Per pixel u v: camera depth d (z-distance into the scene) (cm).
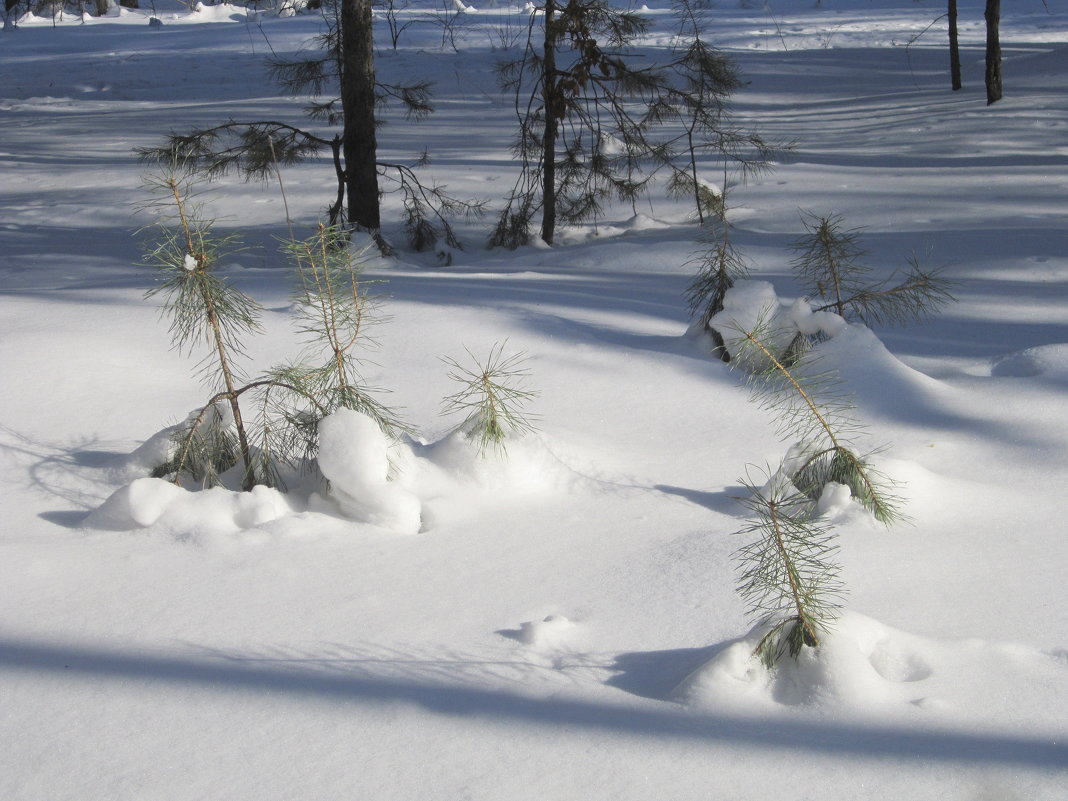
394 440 319
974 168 1109
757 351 439
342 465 293
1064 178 1031
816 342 452
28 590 258
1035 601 253
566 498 322
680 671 221
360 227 904
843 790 181
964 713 202
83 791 183
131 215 1112
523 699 210
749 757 190
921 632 238
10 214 1133
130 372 422
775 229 895
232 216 1091
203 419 326
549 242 983
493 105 1850
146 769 189
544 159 979
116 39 2945
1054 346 449
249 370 434
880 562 277
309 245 332
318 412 326
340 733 198
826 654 211
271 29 2995
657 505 318
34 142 1580
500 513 310
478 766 188
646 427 390
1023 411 392
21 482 325
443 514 304
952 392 413
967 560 278
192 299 320
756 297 444
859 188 1047
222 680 218
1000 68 1528
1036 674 217
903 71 2075
